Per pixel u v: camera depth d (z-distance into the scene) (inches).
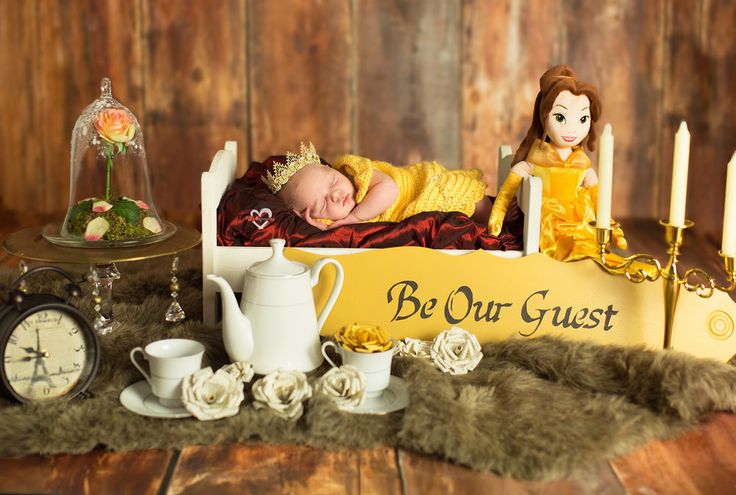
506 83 139.8
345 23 137.3
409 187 87.8
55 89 137.7
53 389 65.5
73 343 66.1
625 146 141.3
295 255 77.4
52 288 85.8
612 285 77.2
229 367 67.6
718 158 138.5
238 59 138.0
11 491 56.5
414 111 140.3
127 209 78.2
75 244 75.8
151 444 62.1
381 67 138.8
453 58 138.9
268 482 58.5
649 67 138.9
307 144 140.6
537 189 76.7
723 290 73.4
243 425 63.3
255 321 68.9
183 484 58.1
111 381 67.9
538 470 59.6
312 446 63.1
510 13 137.8
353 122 140.4
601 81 139.6
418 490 58.0
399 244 79.7
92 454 61.6
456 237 79.9
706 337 76.3
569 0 137.4
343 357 67.2
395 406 66.1
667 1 137.0
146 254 74.2
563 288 77.4
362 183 86.2
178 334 74.4
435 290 77.1
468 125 140.9
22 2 134.9
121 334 74.0
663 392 67.8
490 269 77.1
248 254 78.6
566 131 82.0
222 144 140.5
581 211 83.1
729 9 136.1
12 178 140.0
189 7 136.2
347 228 80.0
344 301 77.0
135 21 136.3
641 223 139.4
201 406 63.2
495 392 68.7
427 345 74.2
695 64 138.1
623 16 137.6
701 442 65.3
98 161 83.1
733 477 60.4
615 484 59.3
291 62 138.3
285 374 65.5
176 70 138.0
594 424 64.4
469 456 60.7
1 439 60.8
